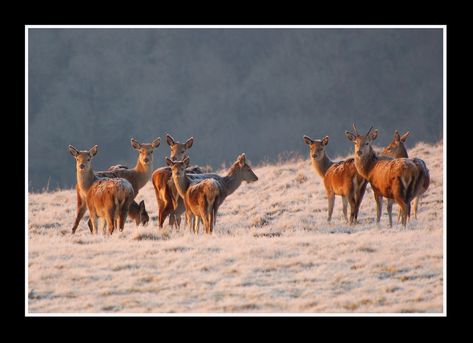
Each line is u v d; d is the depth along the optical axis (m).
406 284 28.19
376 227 35.75
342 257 30.70
